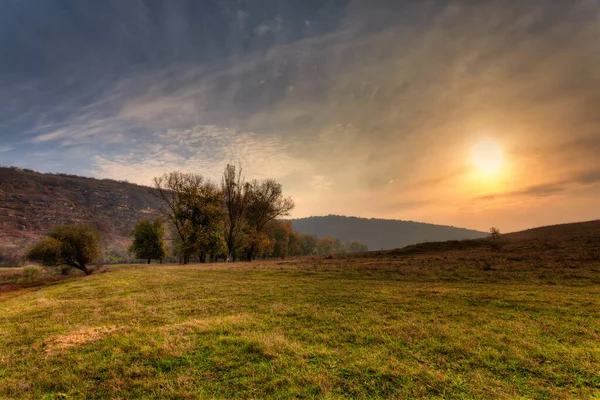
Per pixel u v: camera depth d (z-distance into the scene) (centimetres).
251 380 575
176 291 1645
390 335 830
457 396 505
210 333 846
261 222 5825
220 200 4953
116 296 1558
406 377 572
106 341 806
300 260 3809
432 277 1956
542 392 521
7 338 900
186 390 546
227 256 5156
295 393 525
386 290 1537
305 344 773
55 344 812
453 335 812
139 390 556
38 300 1555
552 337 800
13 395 561
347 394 520
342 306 1208
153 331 877
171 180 4831
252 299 1391
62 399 539
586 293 1353
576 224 5225
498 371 602
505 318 993
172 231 6347
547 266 2056
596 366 605
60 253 4106
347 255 4166
